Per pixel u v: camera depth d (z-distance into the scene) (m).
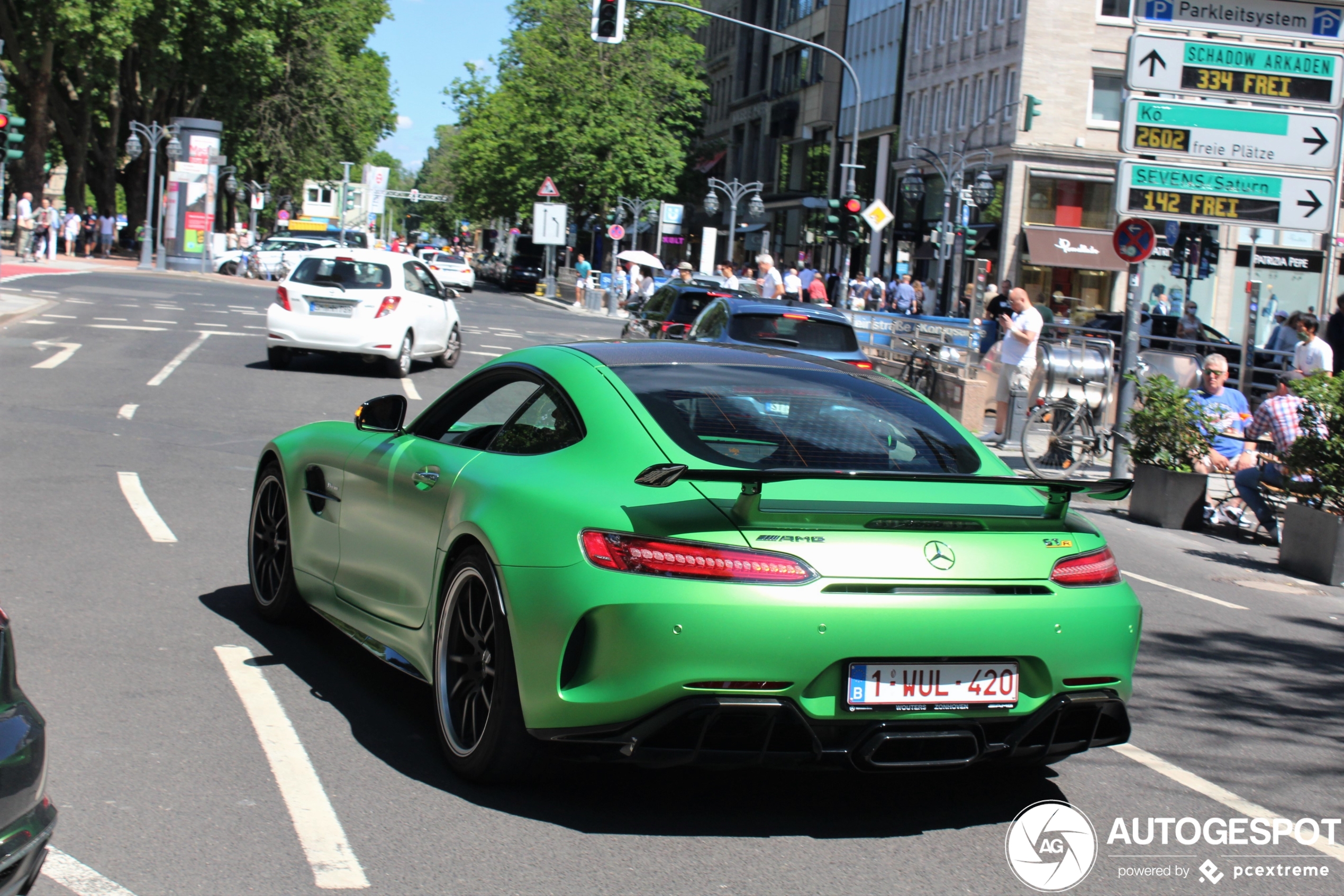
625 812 4.43
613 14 25.50
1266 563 11.34
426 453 5.28
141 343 21.72
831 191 69.25
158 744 4.77
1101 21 48.03
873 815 4.58
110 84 56.31
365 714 5.29
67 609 6.49
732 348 5.52
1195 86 14.68
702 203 89.94
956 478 4.00
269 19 59.25
